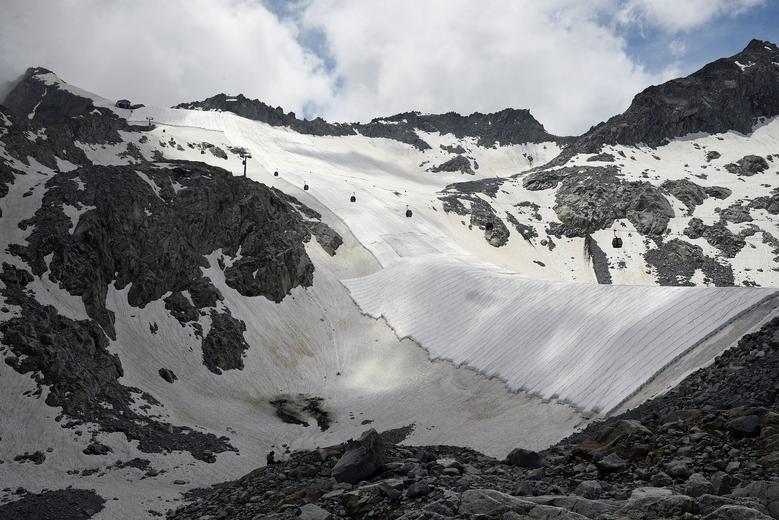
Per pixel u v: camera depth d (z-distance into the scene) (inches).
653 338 2025.1
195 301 3063.5
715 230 5693.9
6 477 1622.8
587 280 5423.2
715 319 1956.2
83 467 1768.0
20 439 1818.4
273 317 3358.8
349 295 3764.8
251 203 3727.9
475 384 2468.0
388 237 4692.4
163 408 2314.2
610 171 7190.0
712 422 937.5
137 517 1373.0
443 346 2891.2
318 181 6245.1
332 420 2519.7
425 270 3661.4
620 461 869.8
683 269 5310.0
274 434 2359.7
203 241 3403.1
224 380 2775.6
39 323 2204.7
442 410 2340.1
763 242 5487.2
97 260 2709.2
